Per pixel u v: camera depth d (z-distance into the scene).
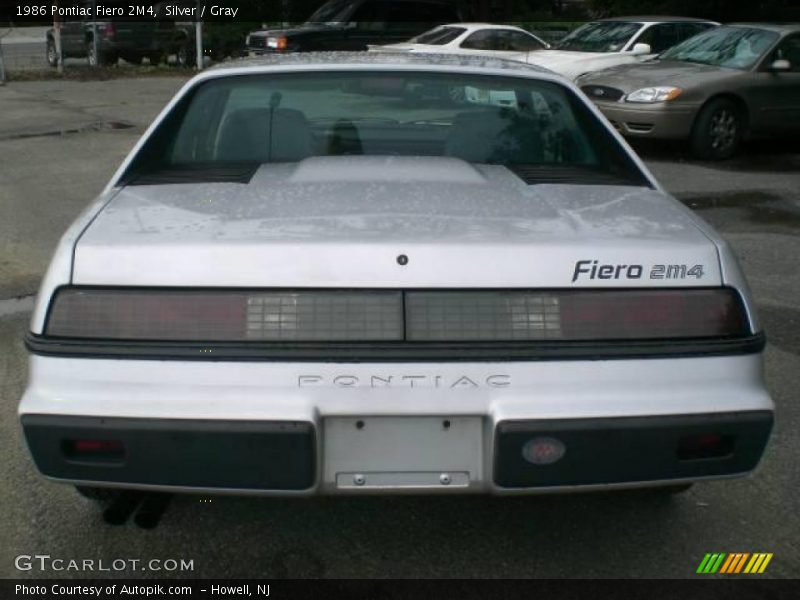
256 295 2.40
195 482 2.43
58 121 13.16
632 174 3.35
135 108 14.73
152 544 3.00
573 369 2.41
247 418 2.36
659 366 2.43
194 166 3.36
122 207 2.81
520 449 2.39
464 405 2.39
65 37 22.45
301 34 16.97
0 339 4.82
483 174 3.20
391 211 2.68
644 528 3.12
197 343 2.39
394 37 17.84
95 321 2.41
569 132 3.60
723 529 3.11
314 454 2.39
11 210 7.75
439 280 2.40
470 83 3.66
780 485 3.40
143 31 21.91
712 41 11.50
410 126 3.62
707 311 2.48
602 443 2.41
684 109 10.29
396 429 2.43
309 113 3.61
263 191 2.91
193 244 2.44
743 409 2.46
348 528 3.10
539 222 2.63
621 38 14.16
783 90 10.70
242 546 2.99
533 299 2.42
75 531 3.06
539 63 13.30
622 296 2.45
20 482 3.36
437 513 3.20
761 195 8.77
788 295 5.73
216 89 3.64
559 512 3.21
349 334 2.39
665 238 2.56
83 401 2.39
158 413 2.37
